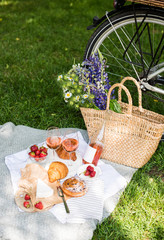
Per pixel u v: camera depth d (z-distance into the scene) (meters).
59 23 4.93
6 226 1.66
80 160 2.07
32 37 4.29
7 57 3.67
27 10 5.46
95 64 2.31
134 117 1.91
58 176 1.87
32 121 2.69
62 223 1.68
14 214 1.72
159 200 1.93
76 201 1.79
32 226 1.66
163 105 2.90
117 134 2.02
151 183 2.06
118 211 1.85
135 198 1.93
